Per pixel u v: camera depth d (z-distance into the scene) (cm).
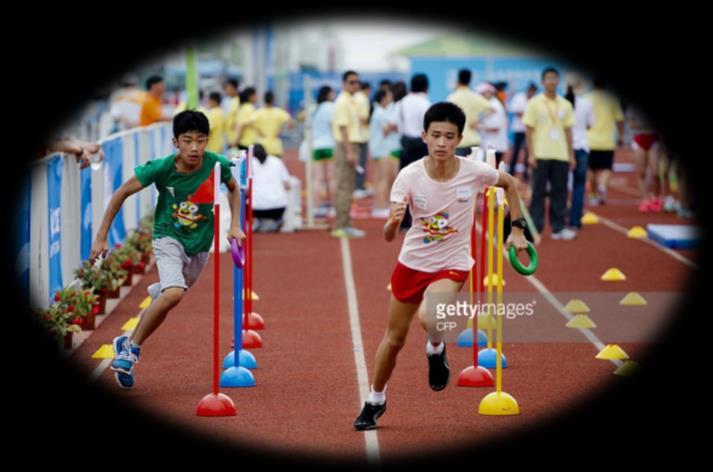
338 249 4597
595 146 6000
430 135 2089
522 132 6681
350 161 4925
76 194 3294
